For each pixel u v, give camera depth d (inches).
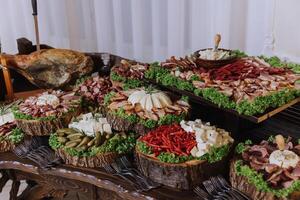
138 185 42.7
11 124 56.3
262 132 52.0
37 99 57.0
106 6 93.9
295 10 69.0
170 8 83.4
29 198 58.9
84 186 48.8
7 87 70.7
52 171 48.0
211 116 55.8
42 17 96.6
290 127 52.5
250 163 40.7
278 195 36.8
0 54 68.8
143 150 43.3
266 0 73.5
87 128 50.0
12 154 52.6
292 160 39.3
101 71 74.4
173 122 48.7
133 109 49.5
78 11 97.5
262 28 75.7
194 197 40.6
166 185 42.4
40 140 53.7
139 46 91.6
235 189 40.3
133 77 60.5
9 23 97.3
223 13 77.9
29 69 68.5
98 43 97.6
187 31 85.3
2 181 57.0
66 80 69.1
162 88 57.7
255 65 57.4
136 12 88.9
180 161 41.2
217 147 42.5
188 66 58.2
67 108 55.2
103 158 46.7
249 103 46.4
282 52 73.6
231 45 80.0
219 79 53.6
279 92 48.6
